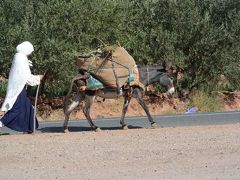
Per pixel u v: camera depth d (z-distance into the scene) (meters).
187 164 21.52
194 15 53.19
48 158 22.59
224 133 28.59
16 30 46.03
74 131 31.98
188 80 54.00
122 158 22.53
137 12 53.56
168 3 53.50
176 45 53.09
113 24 49.19
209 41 52.12
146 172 20.28
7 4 48.81
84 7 47.50
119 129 32.72
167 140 26.44
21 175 19.97
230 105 52.75
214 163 21.67
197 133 28.66
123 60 31.45
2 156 23.05
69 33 47.09
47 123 38.00
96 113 46.75
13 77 28.62
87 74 31.20
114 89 31.23
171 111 49.47
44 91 48.91
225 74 54.66
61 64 46.00
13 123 28.55
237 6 55.06
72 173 20.16
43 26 46.66
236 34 53.34
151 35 52.19
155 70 33.69
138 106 48.34
